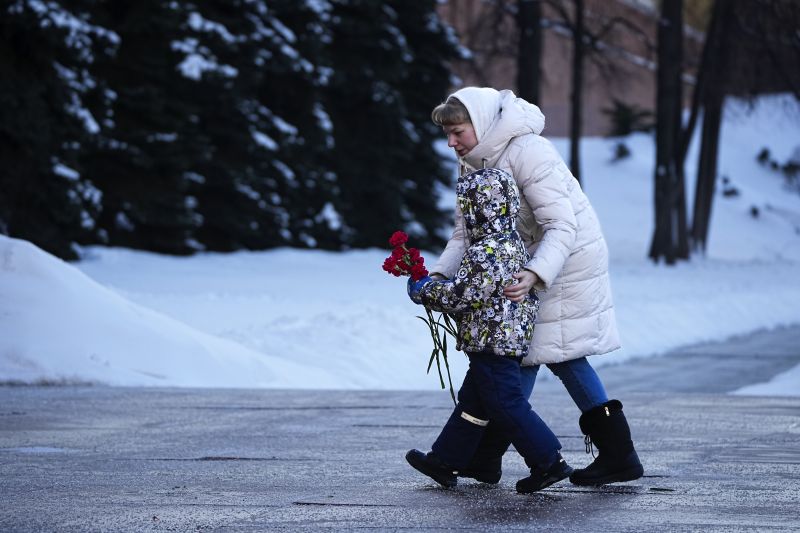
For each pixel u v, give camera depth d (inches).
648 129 4475.9
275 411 578.2
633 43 4173.2
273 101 2549.2
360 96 2790.4
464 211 330.0
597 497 333.7
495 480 352.8
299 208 2546.8
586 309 339.0
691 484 356.2
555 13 4025.6
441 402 624.7
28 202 1804.9
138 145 2076.8
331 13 2746.1
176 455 428.1
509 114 332.5
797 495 336.8
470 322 330.6
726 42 2748.5
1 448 446.9
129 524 296.4
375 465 402.6
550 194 329.7
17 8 1734.7
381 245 2854.3
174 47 2183.8
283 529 289.9
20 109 1755.7
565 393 697.0
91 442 464.8
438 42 3011.8
